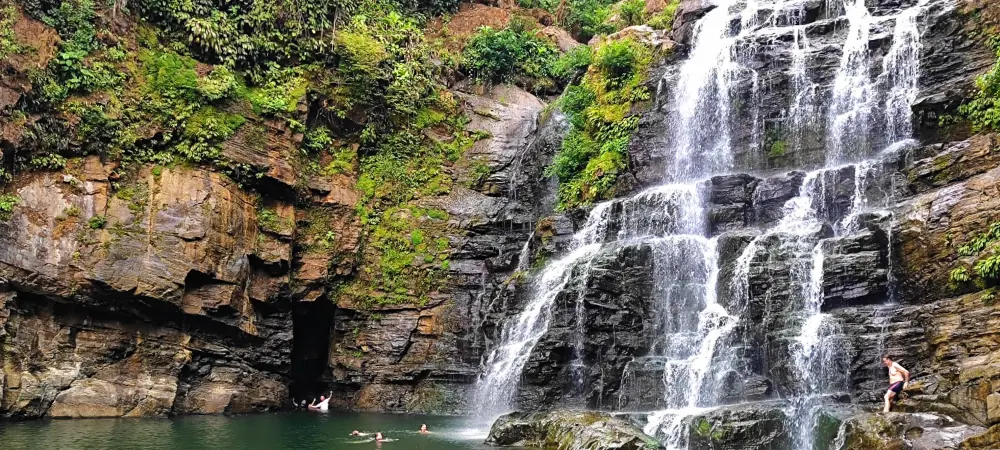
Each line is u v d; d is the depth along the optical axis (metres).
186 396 23.73
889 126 23.73
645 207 25.17
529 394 21.53
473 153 32.31
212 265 23.89
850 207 21.81
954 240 18.25
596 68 32.22
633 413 18.88
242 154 25.62
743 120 27.16
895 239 19.50
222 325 24.41
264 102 26.78
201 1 27.33
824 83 25.98
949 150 20.20
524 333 23.56
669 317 22.02
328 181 28.88
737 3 31.52
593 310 21.55
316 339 28.62
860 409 16.52
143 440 17.12
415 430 20.27
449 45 37.12
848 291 18.98
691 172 28.03
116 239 22.58
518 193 31.08
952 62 23.30
